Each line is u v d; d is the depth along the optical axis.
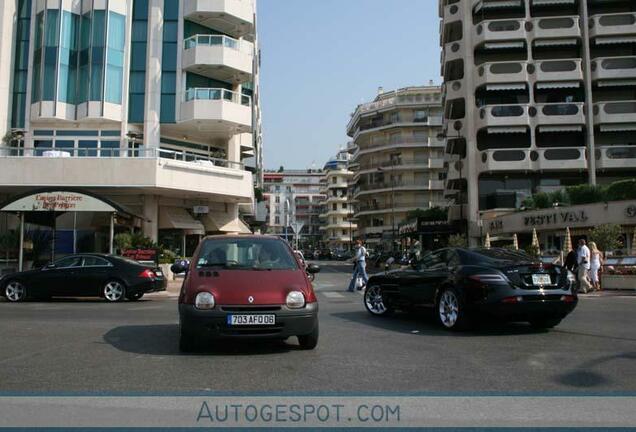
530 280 9.07
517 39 39.44
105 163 27.34
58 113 29.58
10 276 16.17
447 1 45.97
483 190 39.81
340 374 6.13
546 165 37.94
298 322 7.05
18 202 20.03
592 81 38.97
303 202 148.75
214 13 31.55
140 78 31.25
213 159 31.34
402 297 11.04
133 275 16.12
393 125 79.56
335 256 88.94
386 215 82.00
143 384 5.68
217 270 7.74
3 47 29.97
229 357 7.09
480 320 9.32
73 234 28.66
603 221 27.84
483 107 39.03
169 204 31.47
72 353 7.36
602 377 6.00
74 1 30.70
